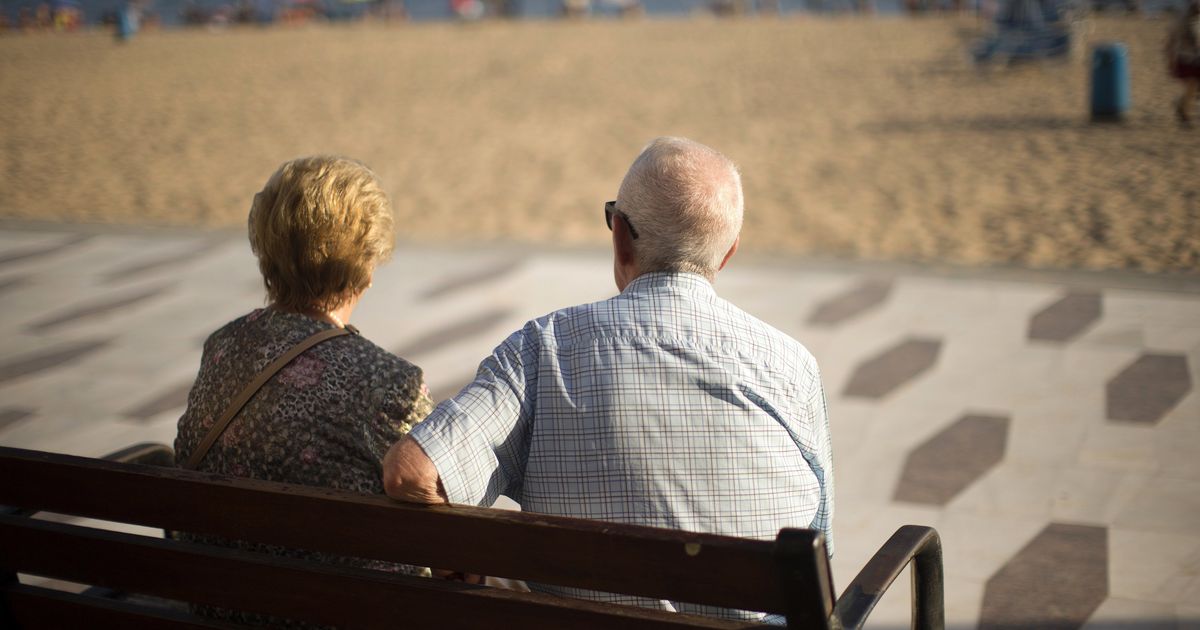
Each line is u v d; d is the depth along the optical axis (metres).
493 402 1.73
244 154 13.12
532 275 7.35
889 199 9.68
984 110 14.32
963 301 6.41
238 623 1.91
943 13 32.81
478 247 8.24
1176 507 3.83
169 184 11.29
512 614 1.60
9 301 6.95
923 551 1.86
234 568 1.76
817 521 1.92
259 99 18.11
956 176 10.45
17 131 14.89
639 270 1.85
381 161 12.53
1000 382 5.11
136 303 6.88
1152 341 5.53
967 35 24.94
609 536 1.48
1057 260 7.30
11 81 20.84
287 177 2.04
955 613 3.24
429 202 10.27
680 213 1.78
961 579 3.43
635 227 1.82
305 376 1.95
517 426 1.75
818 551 1.31
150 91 19.25
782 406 1.78
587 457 1.74
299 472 1.93
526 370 1.77
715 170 1.82
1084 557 3.53
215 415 1.98
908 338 5.80
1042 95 15.20
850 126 13.68
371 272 2.14
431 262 7.75
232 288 7.21
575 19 38.97
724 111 15.50
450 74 21.22
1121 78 12.52
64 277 7.54
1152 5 29.28
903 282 6.88
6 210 9.95
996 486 4.07
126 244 8.50
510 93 18.28
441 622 1.65
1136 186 9.51
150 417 4.96
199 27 39.53
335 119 15.84
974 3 32.91
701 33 29.14
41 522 1.88
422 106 17.02
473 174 11.66
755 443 1.75
